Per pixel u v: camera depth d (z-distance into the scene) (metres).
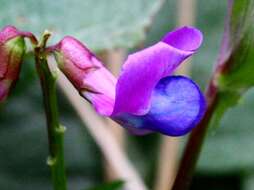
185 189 0.11
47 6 0.12
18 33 0.08
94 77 0.09
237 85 0.10
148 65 0.08
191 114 0.08
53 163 0.09
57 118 0.09
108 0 0.12
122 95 0.08
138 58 0.08
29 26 0.12
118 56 0.14
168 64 0.08
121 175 0.13
